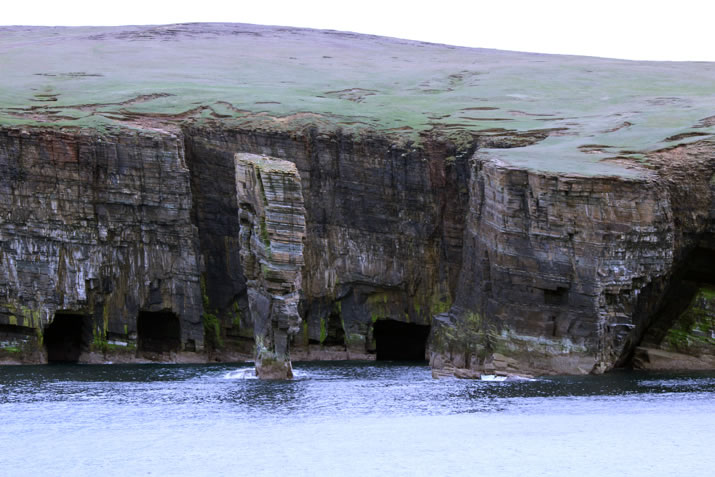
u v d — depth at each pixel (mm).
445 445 46312
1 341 87750
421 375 76375
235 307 94125
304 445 46875
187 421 53781
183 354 90562
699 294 75062
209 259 94875
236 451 45812
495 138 91250
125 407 58875
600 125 92188
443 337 81688
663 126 88062
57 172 87500
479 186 80688
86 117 92562
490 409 56375
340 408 57719
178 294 90375
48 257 87375
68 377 75438
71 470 42812
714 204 75438
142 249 89688
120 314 89312
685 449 44844
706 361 73188
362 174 93938
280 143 94812
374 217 93875
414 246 93500
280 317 72188
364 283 94125
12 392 65875
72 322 91875
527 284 73250
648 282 72938
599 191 70500
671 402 57688
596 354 70375
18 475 42188
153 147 89312
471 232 82250
